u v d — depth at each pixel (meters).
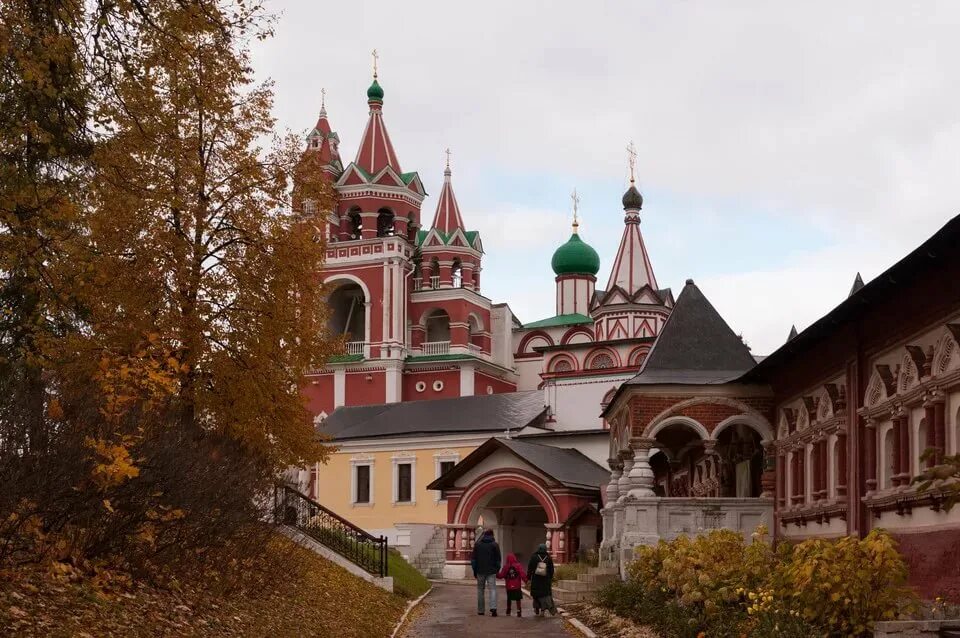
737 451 30.00
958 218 13.09
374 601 24.64
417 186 84.12
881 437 18.25
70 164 14.98
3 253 13.59
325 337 25.62
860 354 18.77
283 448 24.62
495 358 89.38
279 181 24.08
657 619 18.91
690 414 24.97
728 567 17.78
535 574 25.14
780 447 24.27
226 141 23.22
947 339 15.33
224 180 23.25
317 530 27.88
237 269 23.05
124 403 14.48
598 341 69.38
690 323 27.03
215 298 22.73
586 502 46.62
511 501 49.38
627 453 28.45
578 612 24.61
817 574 13.20
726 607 16.69
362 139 83.94
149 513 14.09
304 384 25.06
